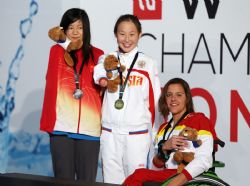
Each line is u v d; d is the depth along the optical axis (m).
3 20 10.38
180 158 6.55
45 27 10.09
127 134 7.23
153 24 9.26
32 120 10.23
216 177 6.37
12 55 10.35
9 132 10.41
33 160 10.27
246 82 8.70
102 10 9.62
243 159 8.76
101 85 7.21
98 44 9.66
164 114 7.13
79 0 9.77
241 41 8.70
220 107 8.88
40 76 10.16
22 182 6.64
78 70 7.39
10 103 10.38
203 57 8.95
